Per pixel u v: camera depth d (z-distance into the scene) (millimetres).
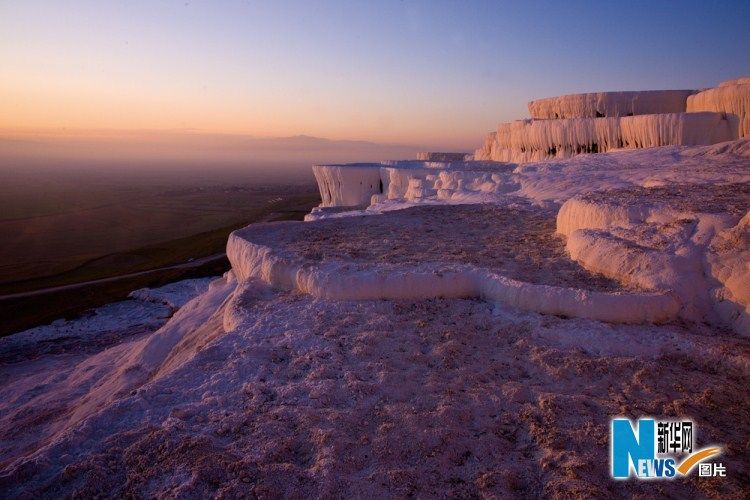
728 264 5223
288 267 6574
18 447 6508
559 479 2854
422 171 22656
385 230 9234
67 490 2859
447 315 5352
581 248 6582
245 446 3193
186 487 2764
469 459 3117
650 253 5695
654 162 15211
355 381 3945
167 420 3500
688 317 5047
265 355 4527
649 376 4047
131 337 17625
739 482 2861
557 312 5148
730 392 3818
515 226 9484
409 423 3402
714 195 7555
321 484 2822
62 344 17141
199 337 7461
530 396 3805
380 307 5496
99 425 3510
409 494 2793
